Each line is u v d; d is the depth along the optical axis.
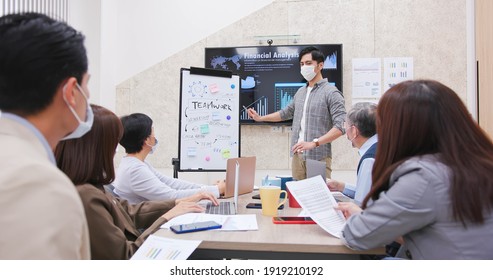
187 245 1.10
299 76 3.49
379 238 1.00
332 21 3.49
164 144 3.79
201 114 2.55
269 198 1.48
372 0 3.44
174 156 3.77
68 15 3.40
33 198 0.55
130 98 3.83
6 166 0.57
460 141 0.98
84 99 0.75
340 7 3.48
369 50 3.44
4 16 0.69
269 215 1.48
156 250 1.07
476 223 0.91
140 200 1.93
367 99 3.44
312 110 2.95
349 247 1.07
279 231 1.25
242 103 3.57
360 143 1.94
